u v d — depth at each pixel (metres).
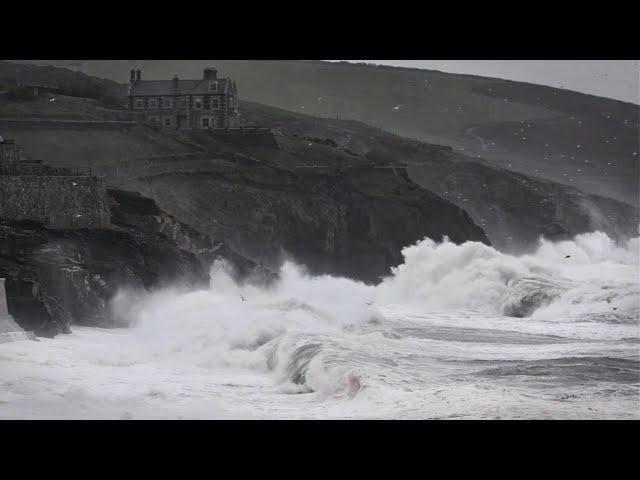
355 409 140.38
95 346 193.00
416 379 158.62
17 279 199.62
